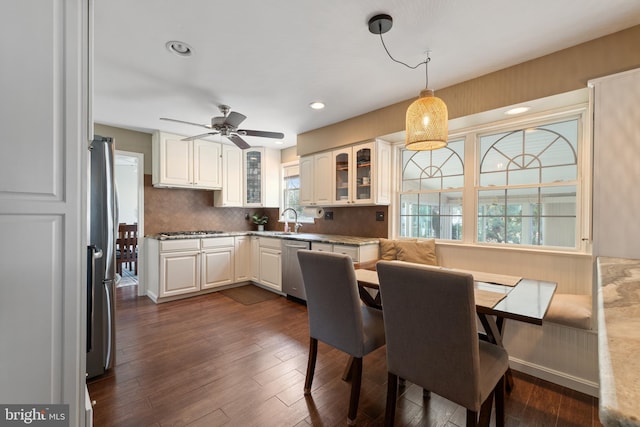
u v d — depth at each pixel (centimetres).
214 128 298
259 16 168
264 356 232
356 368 160
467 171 292
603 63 187
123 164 688
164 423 158
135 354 234
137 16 167
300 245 365
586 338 187
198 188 438
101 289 204
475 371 117
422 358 131
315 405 174
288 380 200
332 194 376
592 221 173
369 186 340
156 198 415
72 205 105
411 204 343
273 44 196
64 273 104
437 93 268
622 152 165
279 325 296
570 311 186
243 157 474
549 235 247
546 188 249
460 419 165
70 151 104
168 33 183
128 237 535
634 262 148
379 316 194
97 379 198
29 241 98
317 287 176
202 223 466
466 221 292
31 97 97
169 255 366
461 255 286
